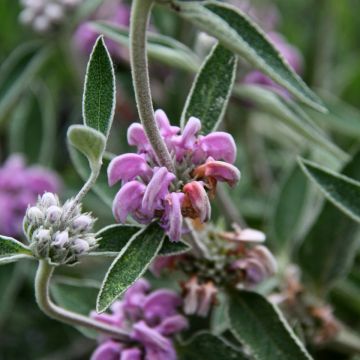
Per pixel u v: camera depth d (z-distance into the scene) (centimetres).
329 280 51
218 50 41
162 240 37
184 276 46
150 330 43
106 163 45
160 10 67
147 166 37
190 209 37
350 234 50
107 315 45
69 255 36
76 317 41
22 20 67
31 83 70
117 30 53
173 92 64
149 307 45
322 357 53
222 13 40
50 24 66
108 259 61
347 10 77
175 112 64
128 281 36
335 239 51
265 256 44
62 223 36
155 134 37
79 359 66
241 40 40
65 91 79
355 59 79
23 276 66
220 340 44
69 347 66
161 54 50
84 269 62
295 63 70
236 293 44
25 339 68
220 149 38
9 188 63
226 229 49
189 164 38
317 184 42
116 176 37
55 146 77
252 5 73
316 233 51
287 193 56
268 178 68
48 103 70
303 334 49
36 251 36
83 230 36
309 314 51
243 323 43
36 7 66
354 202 42
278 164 72
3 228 62
